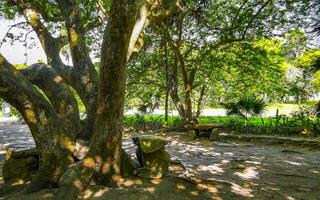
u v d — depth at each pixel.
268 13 11.84
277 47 15.09
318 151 8.88
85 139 5.03
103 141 4.43
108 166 4.46
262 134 11.78
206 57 13.09
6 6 8.74
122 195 4.07
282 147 9.70
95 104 5.20
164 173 4.96
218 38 12.71
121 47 3.97
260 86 15.07
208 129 11.48
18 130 15.63
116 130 4.47
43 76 5.45
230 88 15.65
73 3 5.70
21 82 4.34
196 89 16.36
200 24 12.63
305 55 16.66
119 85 4.27
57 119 4.69
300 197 4.58
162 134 12.71
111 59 4.02
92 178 4.35
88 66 5.43
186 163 6.99
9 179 5.09
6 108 26.28
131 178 4.69
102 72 4.17
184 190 4.40
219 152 8.78
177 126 13.62
